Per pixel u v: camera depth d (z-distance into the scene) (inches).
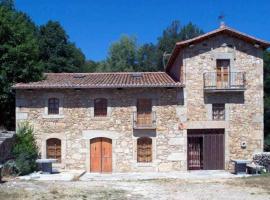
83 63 2097.7
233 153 997.8
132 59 2459.4
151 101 994.7
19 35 949.8
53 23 1761.8
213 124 992.2
